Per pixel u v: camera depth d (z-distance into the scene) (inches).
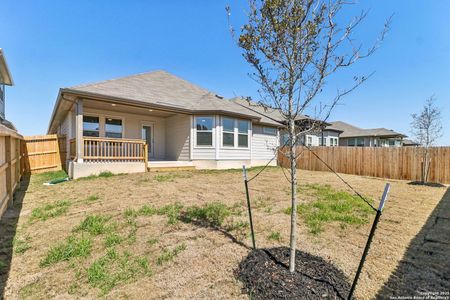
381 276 86.5
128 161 367.2
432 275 87.3
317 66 86.4
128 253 105.7
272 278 81.2
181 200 202.1
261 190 254.7
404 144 1173.7
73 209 174.9
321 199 211.5
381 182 342.0
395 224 146.7
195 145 439.8
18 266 96.3
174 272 90.7
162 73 537.0
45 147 416.8
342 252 107.3
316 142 735.1
